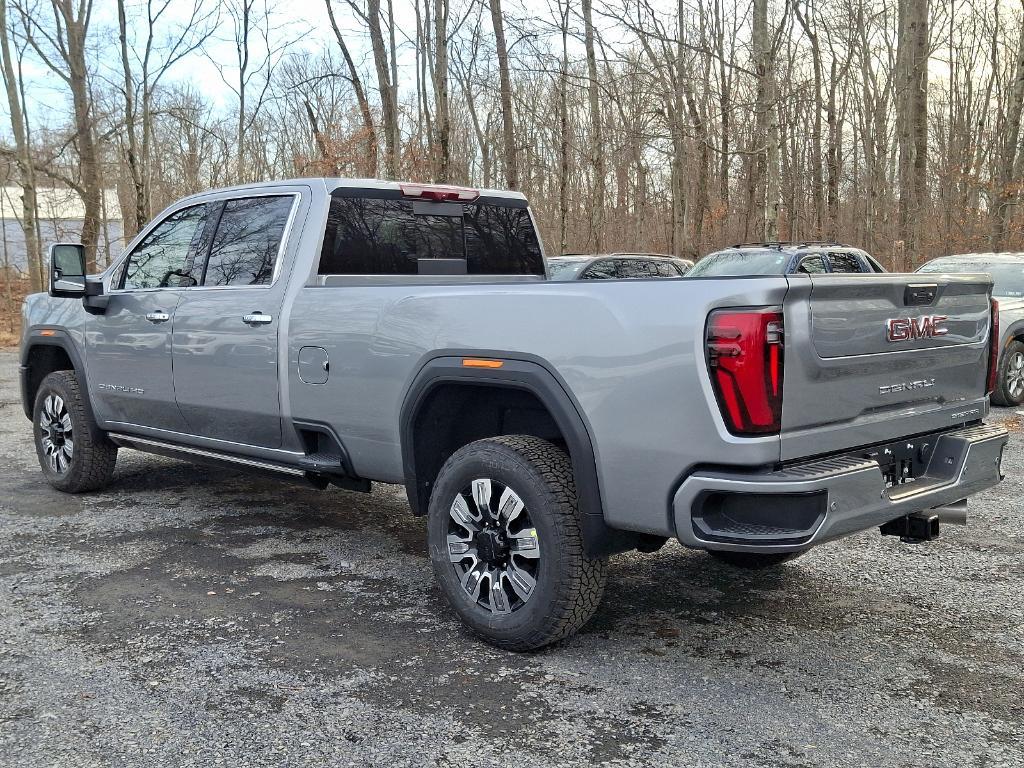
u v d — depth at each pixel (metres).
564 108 21.20
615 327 3.18
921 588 4.31
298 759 2.72
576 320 3.30
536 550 3.41
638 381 3.12
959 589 4.29
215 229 5.07
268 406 4.64
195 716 3.00
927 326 3.52
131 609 4.00
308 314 4.38
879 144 30.30
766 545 2.92
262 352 4.61
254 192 4.89
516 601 3.58
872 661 3.47
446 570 3.72
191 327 5.02
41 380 6.60
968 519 5.51
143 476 6.79
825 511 2.95
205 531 5.29
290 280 4.53
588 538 3.32
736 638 3.70
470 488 3.64
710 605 4.10
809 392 3.02
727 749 2.79
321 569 4.60
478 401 4.01
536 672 3.36
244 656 3.49
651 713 3.03
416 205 4.97
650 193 33.16
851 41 27.30
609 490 3.26
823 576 4.50
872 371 3.27
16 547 4.95
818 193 31.33
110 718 2.98
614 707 3.07
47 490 6.32
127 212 33.06
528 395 3.75
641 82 15.16
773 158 15.14
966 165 26.23
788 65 23.09
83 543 5.03
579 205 30.11
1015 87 19.19
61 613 3.95
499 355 3.54
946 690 3.21
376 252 4.75
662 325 3.05
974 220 22.75
